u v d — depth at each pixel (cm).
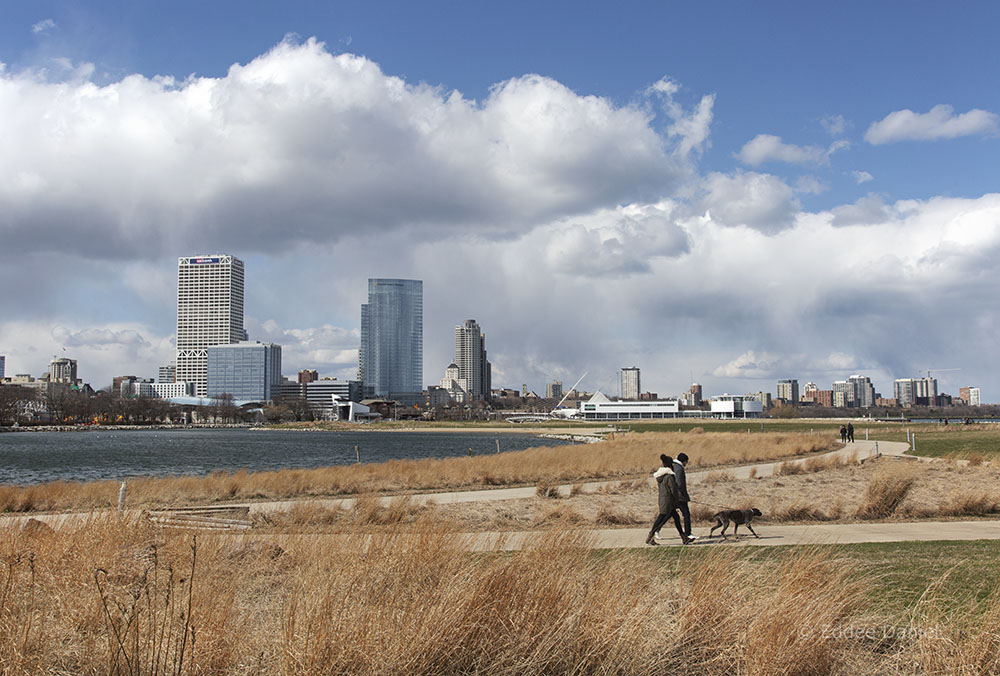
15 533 848
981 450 4812
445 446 11206
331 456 8112
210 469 5900
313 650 561
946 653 609
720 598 665
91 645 579
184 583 646
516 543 1216
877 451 4553
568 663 616
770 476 3141
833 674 609
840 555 1132
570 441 12062
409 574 683
